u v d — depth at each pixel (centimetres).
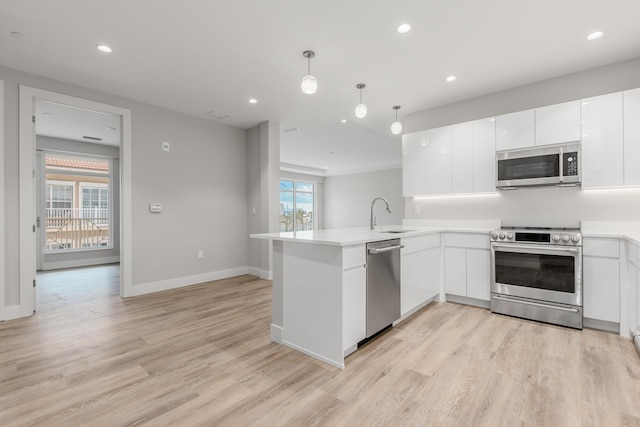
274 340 248
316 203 1141
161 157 414
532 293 287
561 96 317
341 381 188
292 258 236
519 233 293
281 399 170
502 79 325
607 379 186
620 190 290
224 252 484
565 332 260
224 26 235
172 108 418
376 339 247
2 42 255
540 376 191
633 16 221
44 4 207
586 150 283
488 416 154
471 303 338
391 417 154
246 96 376
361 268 225
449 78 323
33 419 153
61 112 435
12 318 298
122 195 378
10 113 299
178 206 431
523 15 221
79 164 627
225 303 351
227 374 196
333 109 421
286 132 579
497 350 227
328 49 268
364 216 1053
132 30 239
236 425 149
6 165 296
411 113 432
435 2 207
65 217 612
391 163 962
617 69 290
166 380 189
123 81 332
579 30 239
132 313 316
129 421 152
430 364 207
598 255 261
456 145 364
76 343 243
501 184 327
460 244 338
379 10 216
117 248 666
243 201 511
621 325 250
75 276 511
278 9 215
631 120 265
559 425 147
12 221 299
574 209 311
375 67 300
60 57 280
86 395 173
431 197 406
